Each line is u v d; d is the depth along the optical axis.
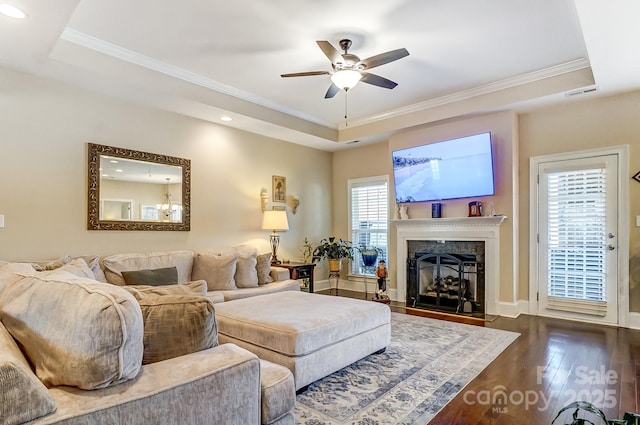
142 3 2.70
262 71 3.92
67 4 2.26
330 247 6.09
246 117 4.65
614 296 4.05
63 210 3.55
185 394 1.10
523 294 4.67
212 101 4.23
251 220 5.36
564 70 3.88
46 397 0.87
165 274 3.79
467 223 4.87
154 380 1.09
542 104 4.31
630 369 2.79
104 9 2.78
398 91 4.54
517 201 4.66
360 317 2.87
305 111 5.28
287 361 2.34
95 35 3.18
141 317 1.12
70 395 0.97
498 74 4.05
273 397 1.40
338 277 6.62
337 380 2.60
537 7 2.77
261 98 4.71
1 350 0.93
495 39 3.26
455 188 4.89
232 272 4.20
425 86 4.38
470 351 3.21
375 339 3.02
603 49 3.02
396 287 5.78
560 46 3.41
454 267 5.02
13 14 2.36
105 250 3.85
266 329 2.47
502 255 4.62
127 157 4.01
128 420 0.97
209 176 4.83
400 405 2.24
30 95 3.37
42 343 1.09
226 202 5.03
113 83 3.57
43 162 3.44
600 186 4.14
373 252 5.92
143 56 3.56
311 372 2.41
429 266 5.27
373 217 6.27
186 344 1.32
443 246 5.16
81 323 1.01
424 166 5.19
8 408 0.80
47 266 2.79
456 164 4.86
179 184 4.49
